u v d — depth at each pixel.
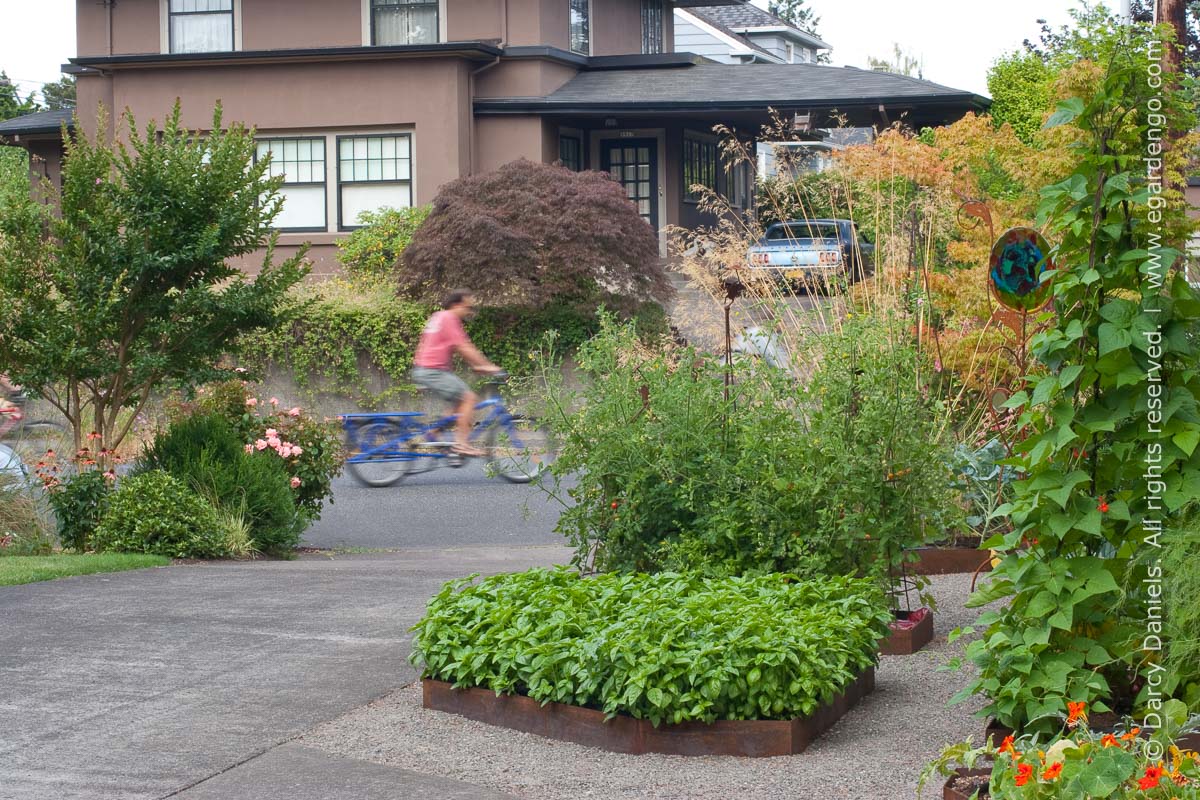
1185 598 4.55
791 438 7.05
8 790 4.70
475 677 5.62
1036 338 4.91
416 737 5.38
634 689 5.08
